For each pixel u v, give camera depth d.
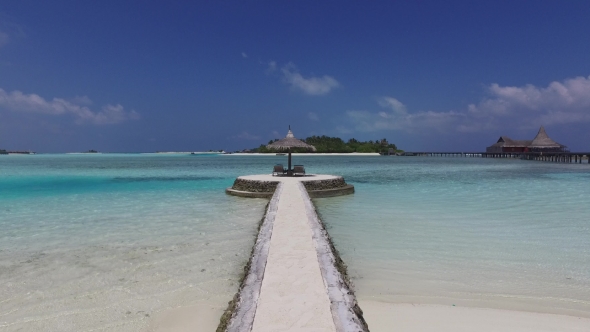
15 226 9.70
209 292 5.45
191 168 40.34
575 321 4.54
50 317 4.70
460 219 10.59
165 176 28.03
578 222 10.12
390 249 7.57
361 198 15.18
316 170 35.03
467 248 7.63
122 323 4.55
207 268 6.46
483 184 21.03
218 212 11.92
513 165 47.44
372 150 112.56
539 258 6.97
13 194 16.61
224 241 8.24
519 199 14.65
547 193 16.62
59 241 8.19
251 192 15.77
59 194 16.61
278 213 9.11
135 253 7.31
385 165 47.09
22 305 5.04
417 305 4.99
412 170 35.44
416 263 6.70
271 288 4.42
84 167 42.81
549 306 4.96
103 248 7.66
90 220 10.52
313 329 3.46
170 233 8.96
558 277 5.99
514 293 5.38
